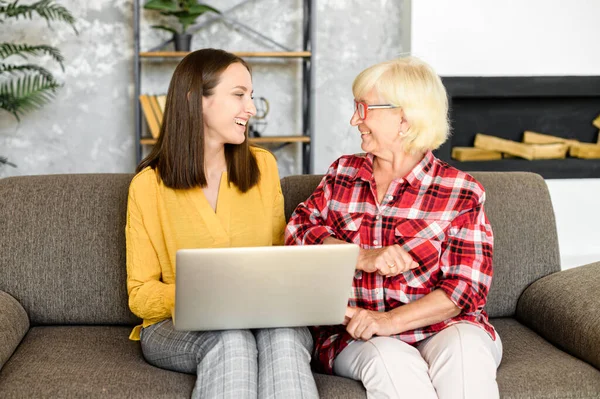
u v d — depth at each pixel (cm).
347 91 448
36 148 423
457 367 155
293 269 144
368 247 179
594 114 445
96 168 429
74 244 191
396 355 156
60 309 190
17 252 189
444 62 412
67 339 181
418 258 173
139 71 393
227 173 183
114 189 196
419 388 152
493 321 202
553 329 184
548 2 412
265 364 152
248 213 185
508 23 412
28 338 182
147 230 178
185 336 162
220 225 180
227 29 430
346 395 155
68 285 190
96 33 418
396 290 173
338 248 144
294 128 445
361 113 179
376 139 179
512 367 168
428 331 169
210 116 176
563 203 426
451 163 420
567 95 421
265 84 439
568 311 179
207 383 148
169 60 426
